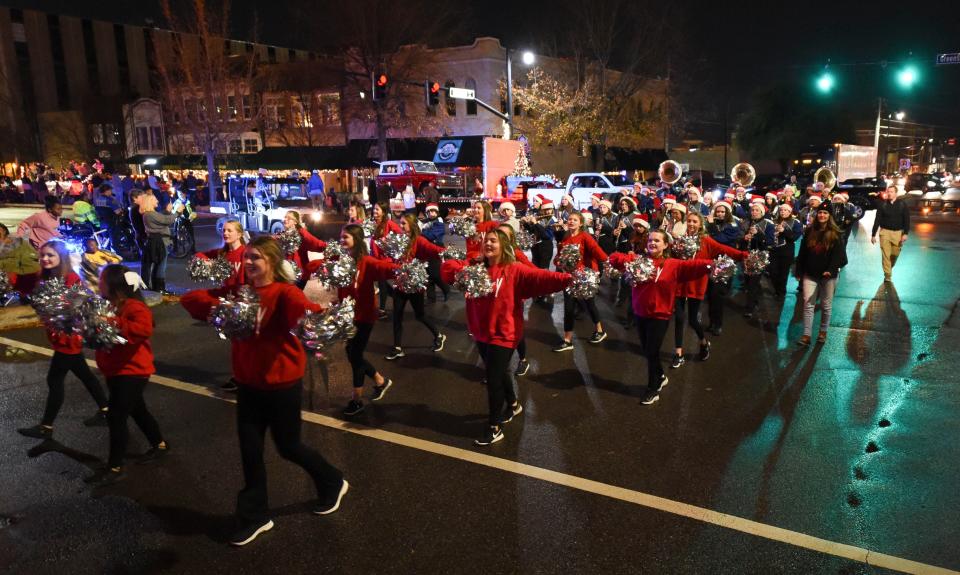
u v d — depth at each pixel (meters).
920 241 18.34
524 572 3.59
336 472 4.21
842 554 3.69
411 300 7.77
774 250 10.98
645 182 25.45
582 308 9.89
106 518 4.23
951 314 9.45
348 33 35.59
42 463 5.03
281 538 3.96
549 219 10.59
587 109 37.09
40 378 7.04
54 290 4.55
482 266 5.08
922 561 3.62
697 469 4.76
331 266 5.42
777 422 5.62
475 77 37.81
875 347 7.89
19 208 31.00
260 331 3.79
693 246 6.92
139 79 66.25
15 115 54.03
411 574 3.59
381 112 35.78
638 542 3.84
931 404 5.97
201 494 4.54
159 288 11.24
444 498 4.40
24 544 3.94
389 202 24.86
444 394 6.48
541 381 6.84
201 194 34.59
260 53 61.62
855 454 4.96
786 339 8.40
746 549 3.75
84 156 51.62
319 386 6.73
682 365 7.34
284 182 18.39
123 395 4.62
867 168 43.28
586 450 5.12
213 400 6.38
